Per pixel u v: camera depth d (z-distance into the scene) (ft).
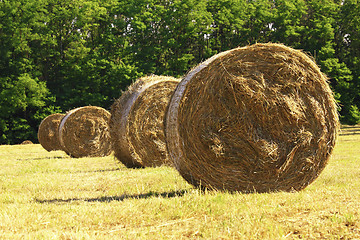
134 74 172.14
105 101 178.81
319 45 195.62
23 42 172.45
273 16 198.49
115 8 193.16
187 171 28.94
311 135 29.81
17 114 172.35
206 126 28.43
